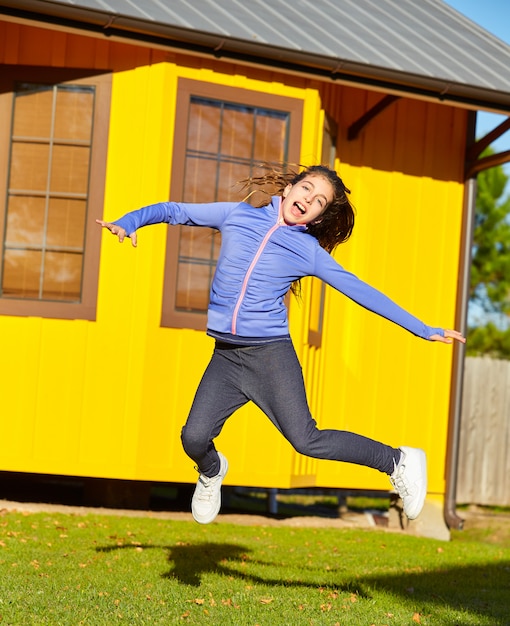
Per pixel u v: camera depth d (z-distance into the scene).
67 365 8.38
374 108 9.30
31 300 8.42
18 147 8.57
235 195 8.72
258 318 4.66
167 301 8.44
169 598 5.21
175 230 8.48
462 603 5.92
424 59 9.12
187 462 8.50
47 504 8.67
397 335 9.92
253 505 11.98
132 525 7.95
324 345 9.55
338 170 9.71
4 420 8.35
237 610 5.02
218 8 8.63
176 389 8.48
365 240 9.79
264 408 4.77
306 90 8.90
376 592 5.94
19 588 5.22
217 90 8.62
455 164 10.18
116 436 8.36
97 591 5.27
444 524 9.97
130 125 8.45
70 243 8.50
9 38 8.58
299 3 9.66
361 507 13.73
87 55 8.51
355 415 9.72
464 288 10.09
